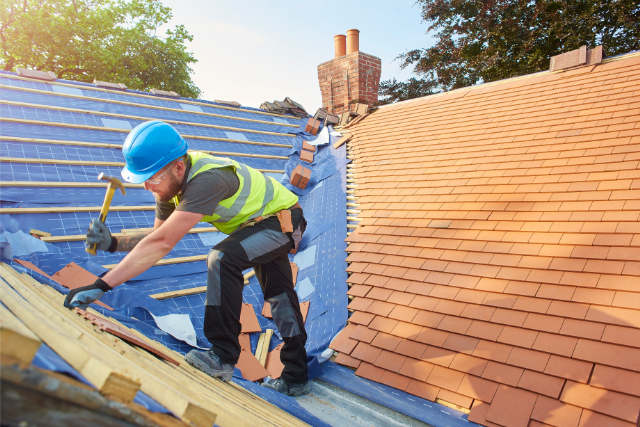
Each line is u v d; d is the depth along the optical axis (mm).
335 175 6676
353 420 3166
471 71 19266
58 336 1057
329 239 5250
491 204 4340
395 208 5172
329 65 10008
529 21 16922
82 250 3951
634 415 2373
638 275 2973
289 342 3143
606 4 15297
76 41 21844
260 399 2652
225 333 2436
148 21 25781
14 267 3146
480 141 5551
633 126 4262
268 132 7984
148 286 3994
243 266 2514
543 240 3648
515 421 2637
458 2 18547
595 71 5641
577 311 2998
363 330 3797
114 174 5051
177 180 2174
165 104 7477
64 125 5504
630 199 3523
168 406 1156
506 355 2994
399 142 6746
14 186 4262
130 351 1834
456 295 3623
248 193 2482
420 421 2992
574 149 4422
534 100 5793
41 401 747
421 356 3309
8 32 20312
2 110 5262
